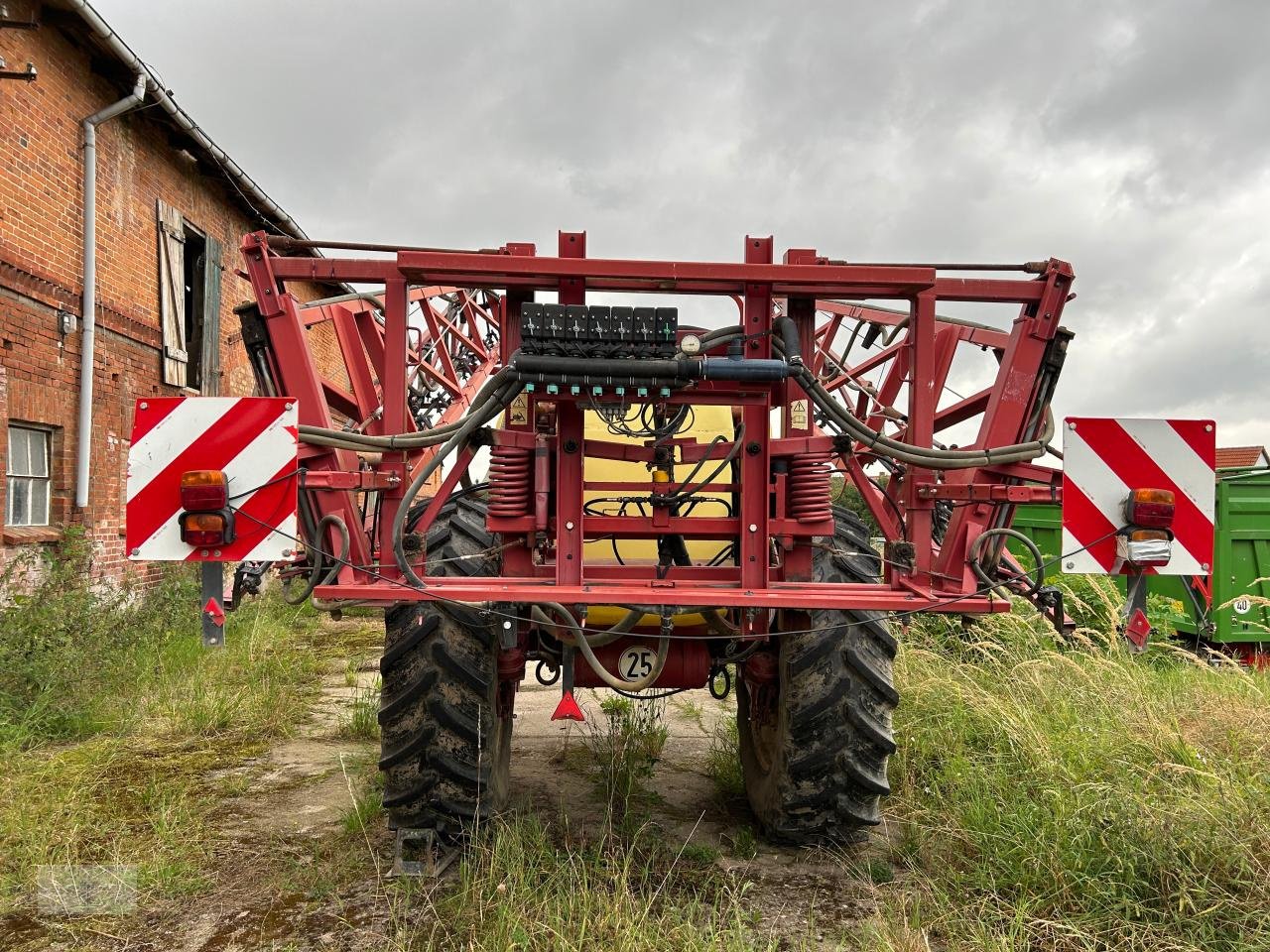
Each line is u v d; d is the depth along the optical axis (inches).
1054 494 104.6
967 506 111.0
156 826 132.3
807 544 115.6
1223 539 281.4
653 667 111.7
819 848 126.9
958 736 161.9
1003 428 112.5
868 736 120.0
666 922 101.0
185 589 327.3
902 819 134.9
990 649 200.4
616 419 107.0
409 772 116.3
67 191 280.7
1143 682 184.2
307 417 108.3
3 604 236.2
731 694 237.0
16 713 186.1
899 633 215.3
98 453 299.3
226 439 95.3
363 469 112.0
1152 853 107.9
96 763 167.9
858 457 131.8
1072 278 110.7
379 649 306.3
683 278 101.3
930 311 108.3
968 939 97.9
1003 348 125.1
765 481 107.8
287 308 108.4
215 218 406.0
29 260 259.6
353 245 111.3
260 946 100.0
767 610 123.3
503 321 114.8
